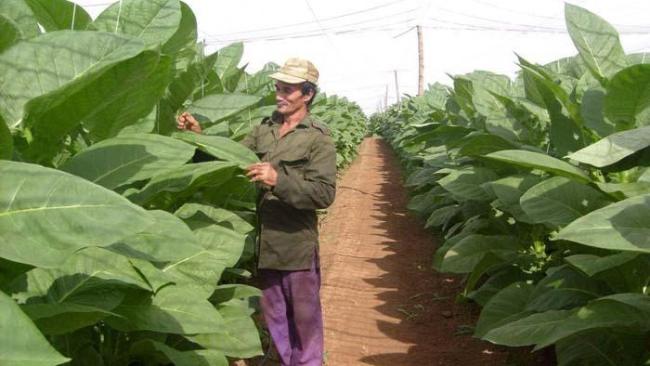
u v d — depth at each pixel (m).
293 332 3.27
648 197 1.97
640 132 2.29
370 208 10.00
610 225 1.85
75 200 1.22
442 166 6.55
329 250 6.93
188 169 2.04
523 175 3.38
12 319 1.08
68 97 1.61
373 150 23.95
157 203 2.50
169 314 1.99
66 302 1.74
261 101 4.34
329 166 2.97
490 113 4.07
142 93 1.92
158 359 2.34
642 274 2.65
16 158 1.65
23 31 1.99
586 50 2.94
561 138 3.23
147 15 2.35
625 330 2.39
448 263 3.81
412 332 4.39
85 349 2.10
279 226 3.02
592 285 2.85
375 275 5.90
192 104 2.86
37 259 1.12
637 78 2.35
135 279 1.83
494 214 4.51
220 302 2.62
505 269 3.93
